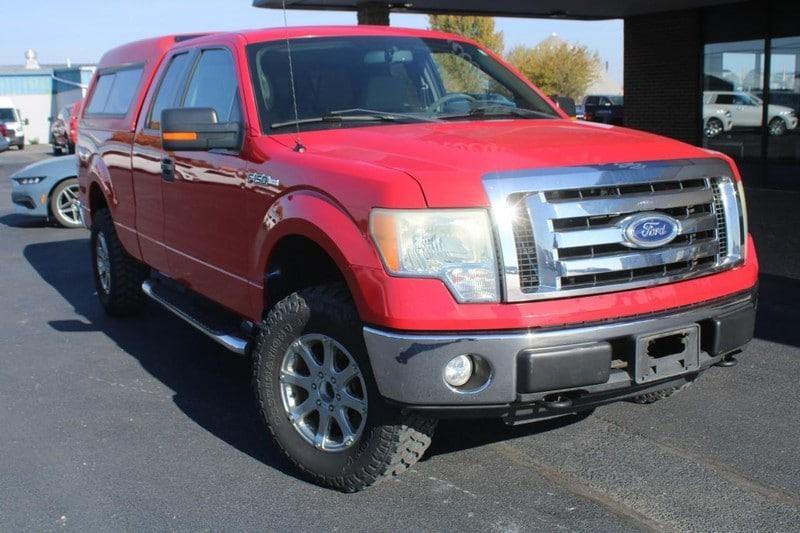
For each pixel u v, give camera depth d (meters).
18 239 12.14
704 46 14.98
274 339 4.02
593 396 3.53
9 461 4.41
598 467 4.17
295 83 4.76
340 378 3.81
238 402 5.23
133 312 7.25
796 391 5.11
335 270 4.19
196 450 4.50
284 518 3.75
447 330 3.35
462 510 3.77
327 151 4.07
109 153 6.66
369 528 3.64
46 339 6.73
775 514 3.68
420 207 3.40
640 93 16.17
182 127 4.41
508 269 3.38
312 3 13.49
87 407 5.18
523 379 3.36
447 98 5.10
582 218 3.49
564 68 61.34
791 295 7.25
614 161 3.64
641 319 3.53
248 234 4.44
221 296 4.95
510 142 3.92
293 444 4.05
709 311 3.73
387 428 3.63
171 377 5.73
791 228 10.22
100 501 3.96
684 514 3.69
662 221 3.64
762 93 14.14
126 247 6.61
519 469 4.17
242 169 4.46
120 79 6.94
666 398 5.02
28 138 50.72
